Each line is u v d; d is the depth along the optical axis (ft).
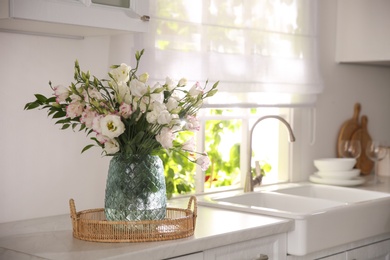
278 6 11.50
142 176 7.52
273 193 10.91
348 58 13.04
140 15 8.34
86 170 9.23
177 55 9.78
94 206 9.35
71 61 8.96
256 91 11.12
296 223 8.75
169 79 7.75
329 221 9.18
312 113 12.80
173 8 9.71
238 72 10.78
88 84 7.32
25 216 8.59
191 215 7.69
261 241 8.40
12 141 8.41
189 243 7.30
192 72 10.02
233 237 7.82
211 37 10.31
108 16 7.94
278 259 8.70
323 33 12.91
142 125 7.47
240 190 11.52
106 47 9.33
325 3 12.91
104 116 7.29
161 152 7.97
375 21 12.61
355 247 10.14
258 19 11.12
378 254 10.64
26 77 8.51
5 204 8.39
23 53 8.46
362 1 12.76
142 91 7.38
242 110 11.71
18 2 7.03
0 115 8.27
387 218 10.48
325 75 13.05
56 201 8.91
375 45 12.63
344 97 13.56
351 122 13.64
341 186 12.09
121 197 7.50
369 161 14.06
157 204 7.62
